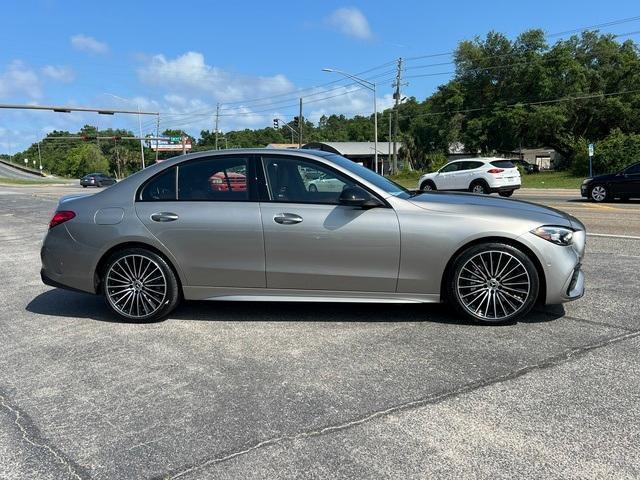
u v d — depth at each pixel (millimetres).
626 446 2783
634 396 3305
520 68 52188
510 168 22328
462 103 56875
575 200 19344
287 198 4805
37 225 13734
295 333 4625
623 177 17688
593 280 6129
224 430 3070
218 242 4816
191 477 2646
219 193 4926
